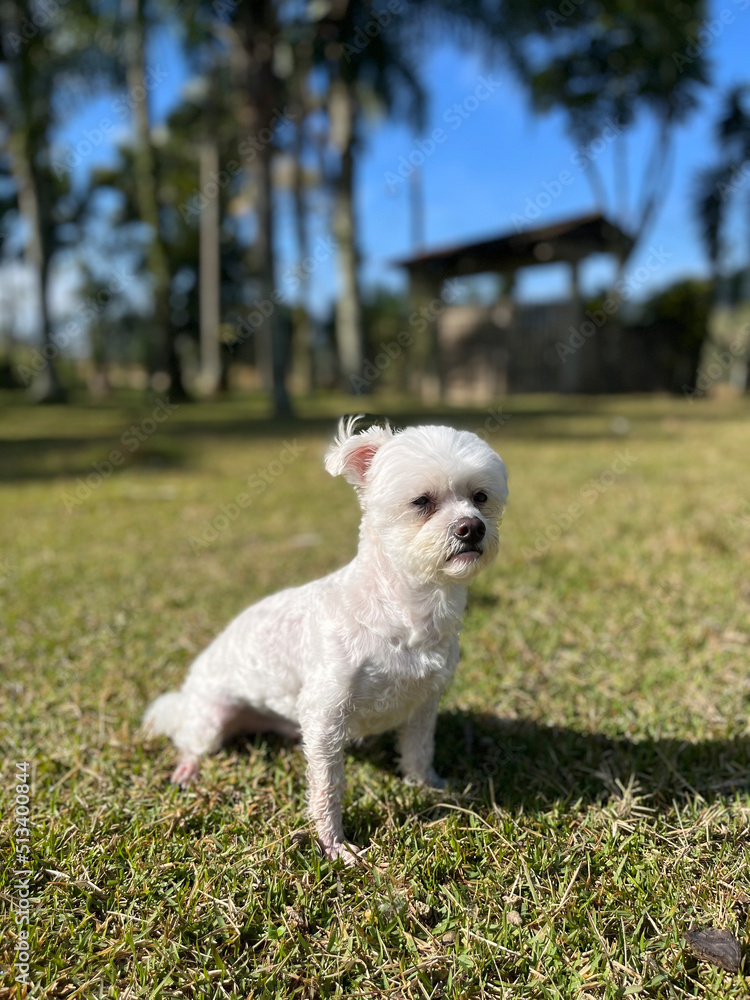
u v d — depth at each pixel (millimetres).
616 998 392
